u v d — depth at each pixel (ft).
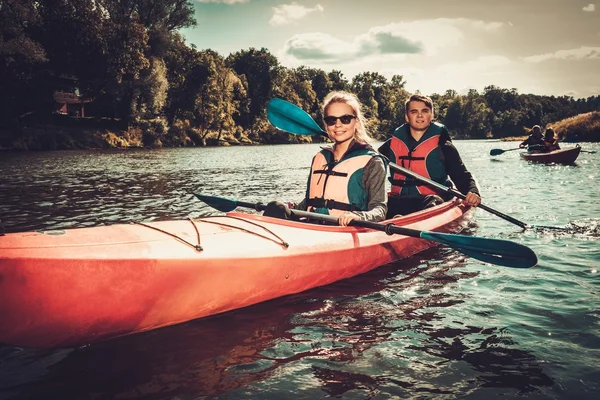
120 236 8.17
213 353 7.82
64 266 7.00
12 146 96.48
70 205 23.45
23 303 6.79
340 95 11.99
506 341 8.11
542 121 431.43
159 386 6.84
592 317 8.99
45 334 7.25
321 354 7.77
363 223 11.07
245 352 7.85
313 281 10.83
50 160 65.62
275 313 9.52
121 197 26.50
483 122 403.34
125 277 7.61
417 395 6.54
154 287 7.99
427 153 17.43
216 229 9.87
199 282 8.60
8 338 7.01
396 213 17.58
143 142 129.29
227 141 174.50
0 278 6.50
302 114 14.42
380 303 10.05
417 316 9.30
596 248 14.08
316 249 10.80
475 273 12.04
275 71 223.92
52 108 118.73
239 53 230.07
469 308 9.66
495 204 22.41
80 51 107.55
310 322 9.07
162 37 128.98
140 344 8.14
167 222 9.66
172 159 70.08
